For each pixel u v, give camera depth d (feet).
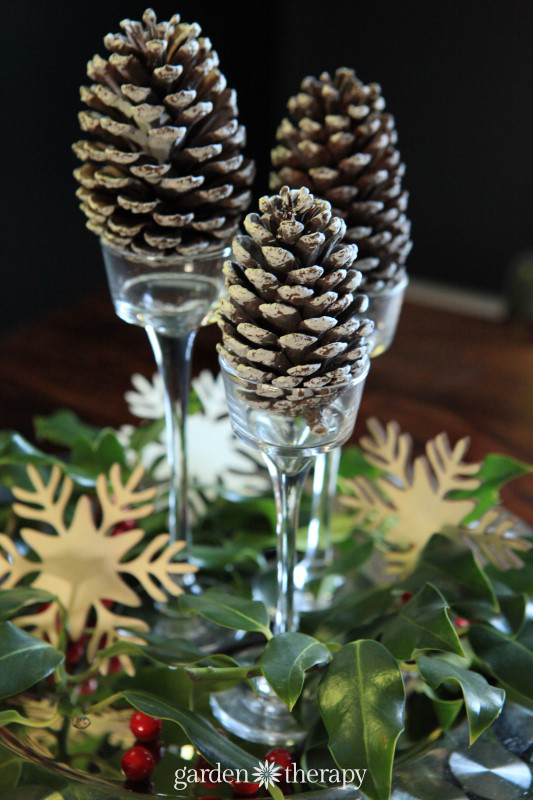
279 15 6.66
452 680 1.71
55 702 1.75
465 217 6.60
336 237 1.43
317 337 1.43
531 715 1.70
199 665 1.67
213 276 1.73
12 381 2.89
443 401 2.85
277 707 1.75
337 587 2.11
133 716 1.67
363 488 1.98
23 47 5.13
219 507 2.18
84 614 1.84
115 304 1.81
